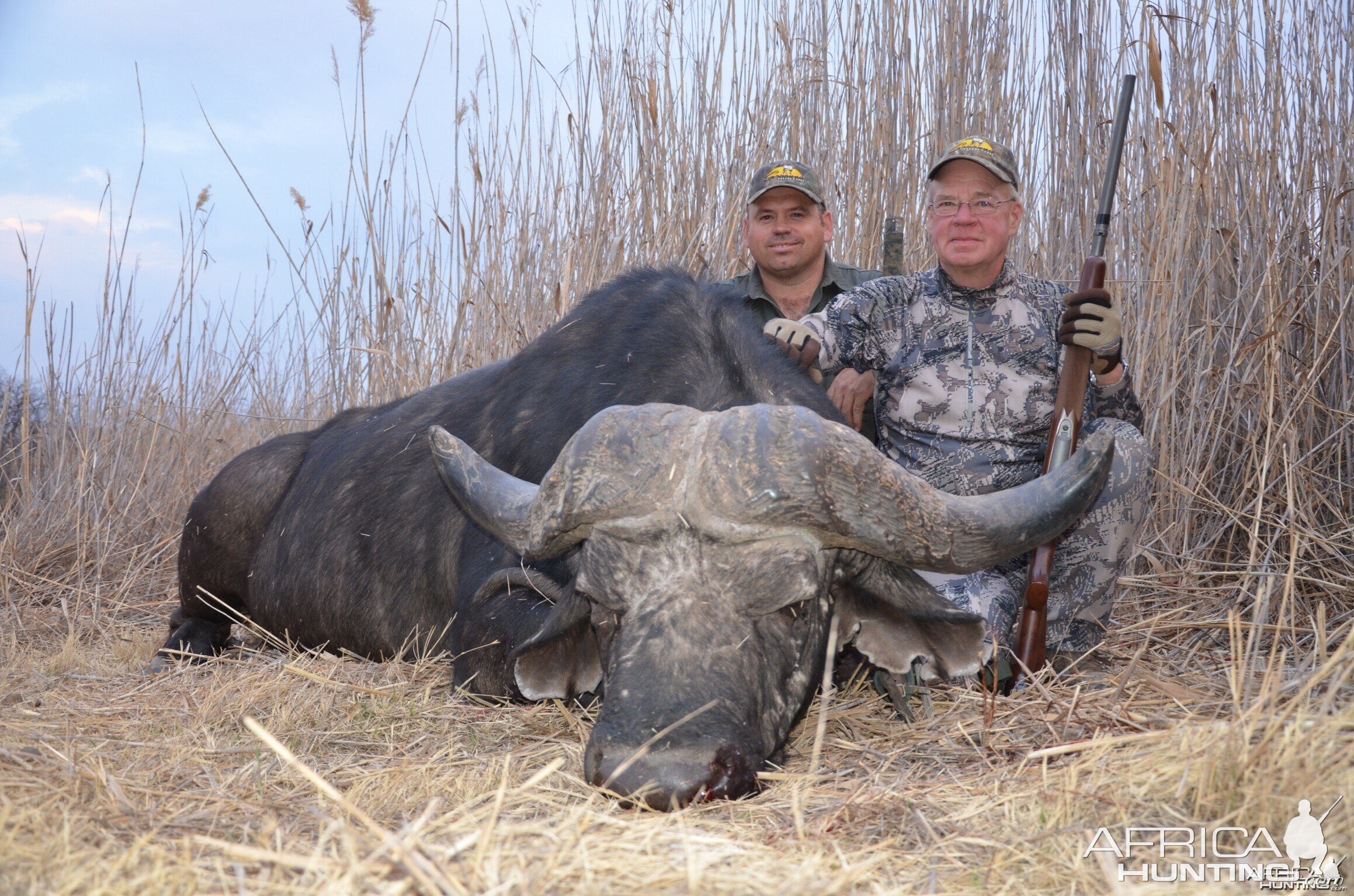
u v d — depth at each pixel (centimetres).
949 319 454
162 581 669
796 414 290
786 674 289
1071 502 303
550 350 450
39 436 752
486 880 200
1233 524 546
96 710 357
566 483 293
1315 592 500
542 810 255
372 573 497
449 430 482
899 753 308
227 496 556
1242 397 573
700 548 281
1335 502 553
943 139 715
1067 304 409
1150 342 584
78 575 621
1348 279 570
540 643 312
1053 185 696
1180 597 517
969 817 245
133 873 204
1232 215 608
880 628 329
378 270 757
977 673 336
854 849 229
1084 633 433
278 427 849
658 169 739
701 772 250
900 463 466
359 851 220
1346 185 584
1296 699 253
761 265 594
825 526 282
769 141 745
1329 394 574
